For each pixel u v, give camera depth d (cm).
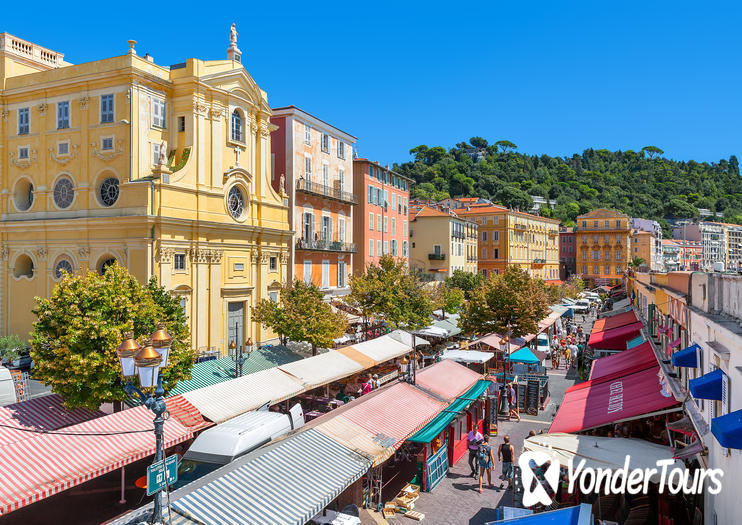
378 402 1875
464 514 1658
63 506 1623
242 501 1162
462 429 2195
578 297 9050
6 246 3412
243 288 3491
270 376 2358
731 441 744
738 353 918
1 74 3444
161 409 987
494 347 3403
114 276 1977
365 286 3953
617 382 1920
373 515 1573
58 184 3284
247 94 3578
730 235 17900
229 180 3394
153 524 970
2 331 3441
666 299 1997
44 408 1820
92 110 3150
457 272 7212
